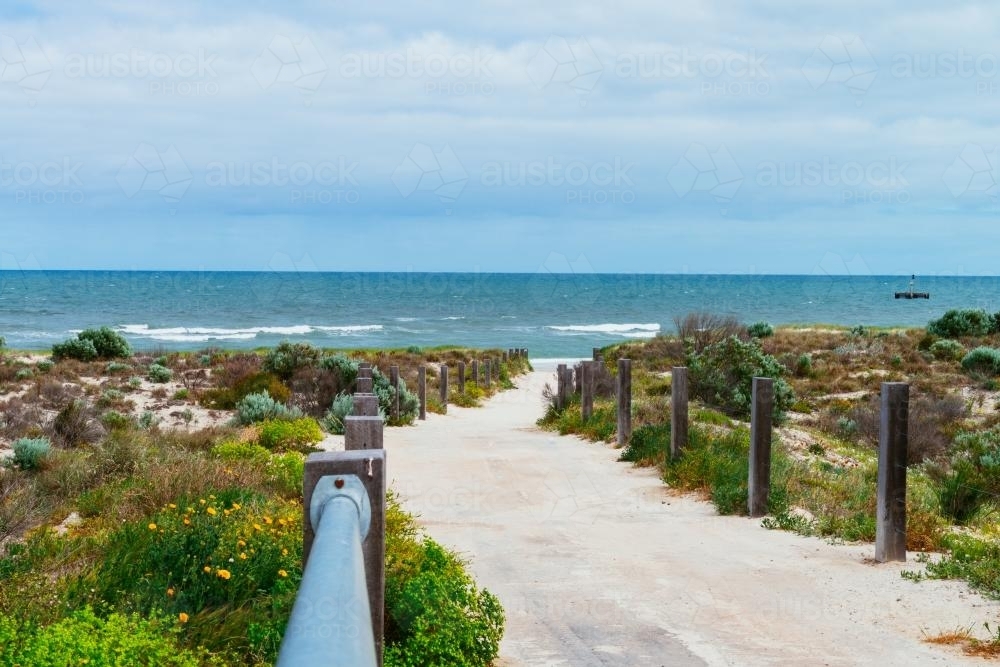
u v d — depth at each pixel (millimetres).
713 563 8297
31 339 68812
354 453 2938
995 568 7426
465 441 19281
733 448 14133
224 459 12070
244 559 5465
